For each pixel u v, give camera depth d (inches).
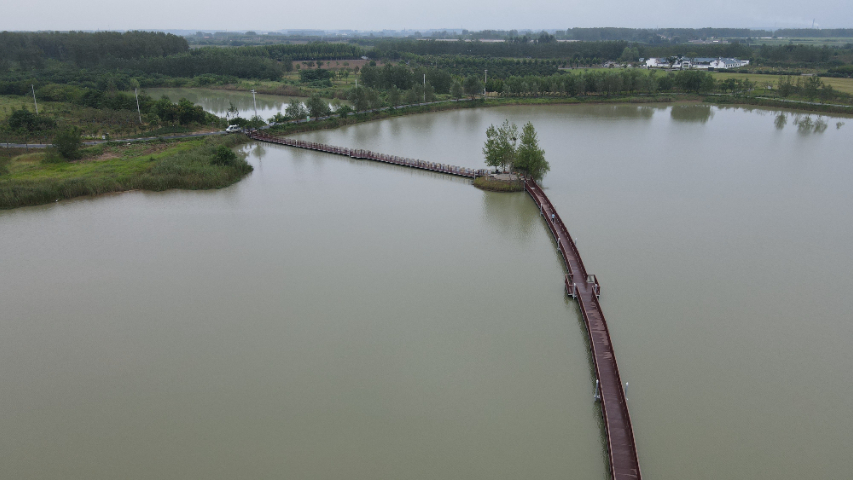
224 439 1256.2
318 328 1696.6
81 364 1529.3
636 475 1101.1
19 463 1191.6
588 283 1905.8
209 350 1588.3
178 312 1791.3
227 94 6993.1
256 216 2662.4
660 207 2758.4
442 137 4562.0
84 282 1989.4
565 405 1365.7
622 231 2438.5
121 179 3068.4
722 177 3316.9
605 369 1451.8
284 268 2097.7
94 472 1167.0
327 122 4963.1
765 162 3688.5
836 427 1286.9
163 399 1390.3
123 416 1332.4
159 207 2795.3
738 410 1339.8
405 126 5078.7
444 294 1903.3
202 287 1953.7
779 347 1593.3
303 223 2564.0
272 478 1146.0
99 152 3634.4
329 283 1980.8
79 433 1278.3
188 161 3329.2
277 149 4158.5
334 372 1489.9
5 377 1473.9
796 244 2316.7
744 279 1999.3
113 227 2524.6
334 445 1238.3
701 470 1162.6
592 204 2792.8
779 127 4963.1
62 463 1191.6
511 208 2780.5
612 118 5442.9
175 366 1519.4
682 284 1957.4
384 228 2502.5
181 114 4416.8
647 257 2175.2
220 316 1766.7
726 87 6604.3
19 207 2787.9
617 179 3250.5
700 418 1311.5
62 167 3287.4
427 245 2314.2
